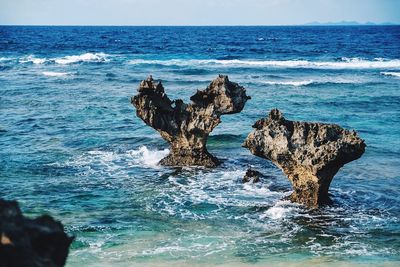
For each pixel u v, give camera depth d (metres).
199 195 20.39
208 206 19.12
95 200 19.67
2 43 124.56
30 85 52.78
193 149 24.48
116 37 177.38
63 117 36.25
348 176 22.94
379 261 14.56
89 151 27.25
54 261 5.15
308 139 18.58
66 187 21.16
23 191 20.53
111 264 14.12
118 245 15.47
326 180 18.64
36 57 85.31
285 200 19.59
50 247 5.11
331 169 18.33
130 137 30.36
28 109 39.34
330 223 17.50
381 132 32.22
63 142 29.08
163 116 24.20
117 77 60.00
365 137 30.69
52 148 27.73
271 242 15.93
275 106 41.88
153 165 24.75
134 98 23.95
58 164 24.64
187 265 14.19
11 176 22.53
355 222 17.64
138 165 24.75
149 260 14.45
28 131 31.83
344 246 15.68
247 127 33.47
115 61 79.19
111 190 20.91
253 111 39.47
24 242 4.72
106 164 24.86
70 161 25.22
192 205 19.23
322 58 90.19
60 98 44.69
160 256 14.73
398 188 21.30
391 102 43.88
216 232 16.67
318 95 47.84
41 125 33.62
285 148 18.50
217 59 86.88
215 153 27.14
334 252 15.23
